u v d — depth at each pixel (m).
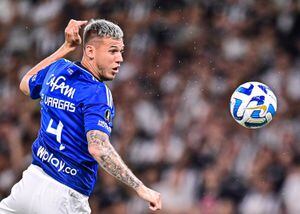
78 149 19.53
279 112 45.84
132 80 50.16
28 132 48.00
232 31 51.38
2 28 56.75
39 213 19.66
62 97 19.59
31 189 19.73
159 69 50.53
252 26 51.44
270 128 44.38
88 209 20.08
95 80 19.56
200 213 40.97
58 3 55.56
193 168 42.69
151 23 52.41
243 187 41.38
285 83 48.00
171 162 44.06
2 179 45.91
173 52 51.22
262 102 22.72
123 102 48.72
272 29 51.03
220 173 42.00
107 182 42.75
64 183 19.58
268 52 50.00
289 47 50.03
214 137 44.19
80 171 19.64
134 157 45.44
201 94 48.12
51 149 19.69
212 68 49.81
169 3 52.84
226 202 40.88
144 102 48.59
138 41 52.06
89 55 19.81
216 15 52.25
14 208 20.08
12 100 51.34
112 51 19.73
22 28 56.16
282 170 41.91
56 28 54.75
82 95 19.33
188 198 41.81
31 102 49.94
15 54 55.00
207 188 41.69
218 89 48.34
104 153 18.62
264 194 41.09
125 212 41.97
